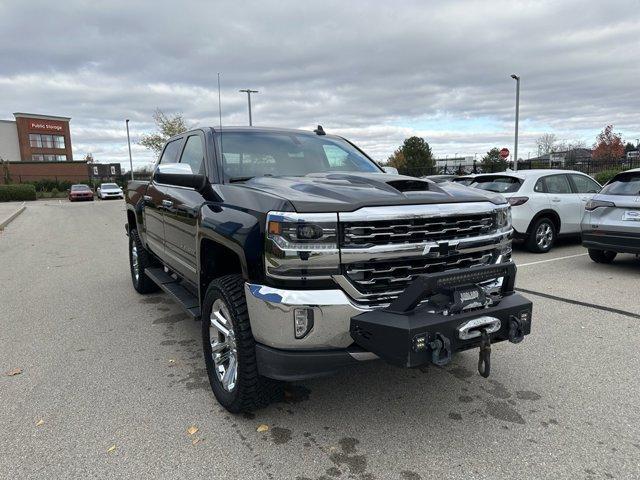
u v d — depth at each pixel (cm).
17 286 714
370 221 269
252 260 281
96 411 331
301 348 271
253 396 303
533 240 894
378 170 452
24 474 263
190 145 466
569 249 952
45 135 7506
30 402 345
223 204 330
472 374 380
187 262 421
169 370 398
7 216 1997
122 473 263
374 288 277
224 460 274
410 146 5544
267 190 308
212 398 348
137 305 595
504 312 287
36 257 984
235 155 399
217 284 318
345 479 257
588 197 945
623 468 262
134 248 653
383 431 302
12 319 545
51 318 545
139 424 313
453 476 258
